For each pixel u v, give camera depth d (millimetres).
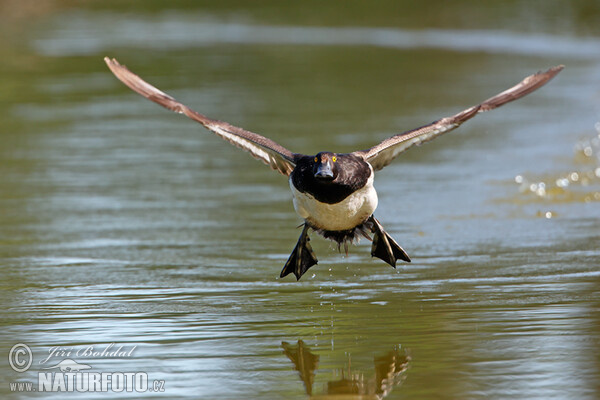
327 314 10539
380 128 22156
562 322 10031
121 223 15047
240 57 34562
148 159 19891
